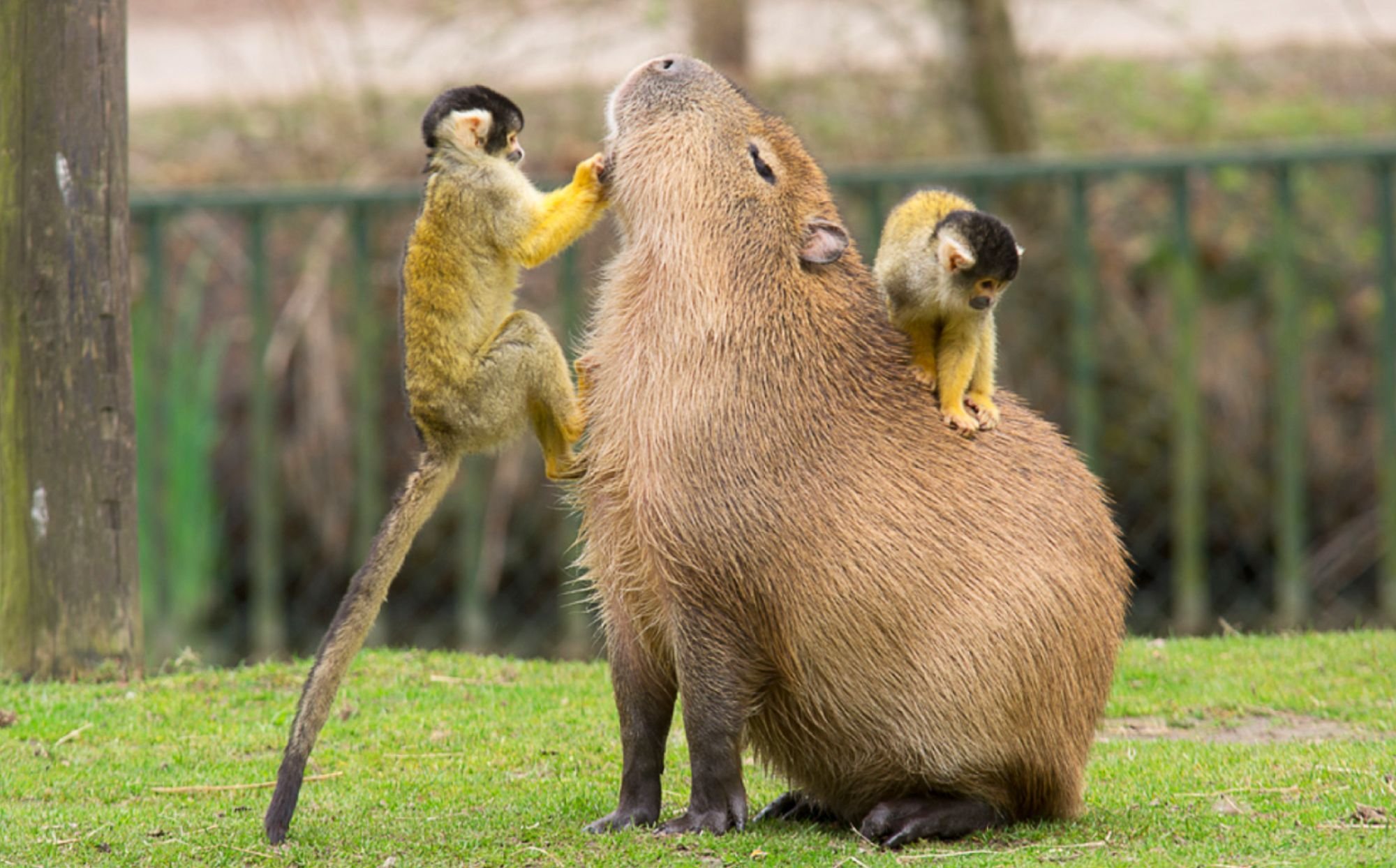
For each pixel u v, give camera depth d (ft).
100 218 43.96
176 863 29.43
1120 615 31.60
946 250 30.07
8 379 44.16
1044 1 100.99
